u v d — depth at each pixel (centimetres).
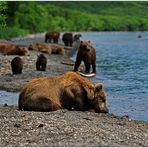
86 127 3341
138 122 3869
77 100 4062
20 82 6244
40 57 7644
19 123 3441
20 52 10431
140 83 6906
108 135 3181
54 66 8425
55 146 2859
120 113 4578
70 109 4091
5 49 10600
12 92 5650
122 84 6775
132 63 10325
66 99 4050
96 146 2856
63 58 10669
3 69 7750
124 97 5553
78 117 3731
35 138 3084
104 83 6869
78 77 4144
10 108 4191
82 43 7850
